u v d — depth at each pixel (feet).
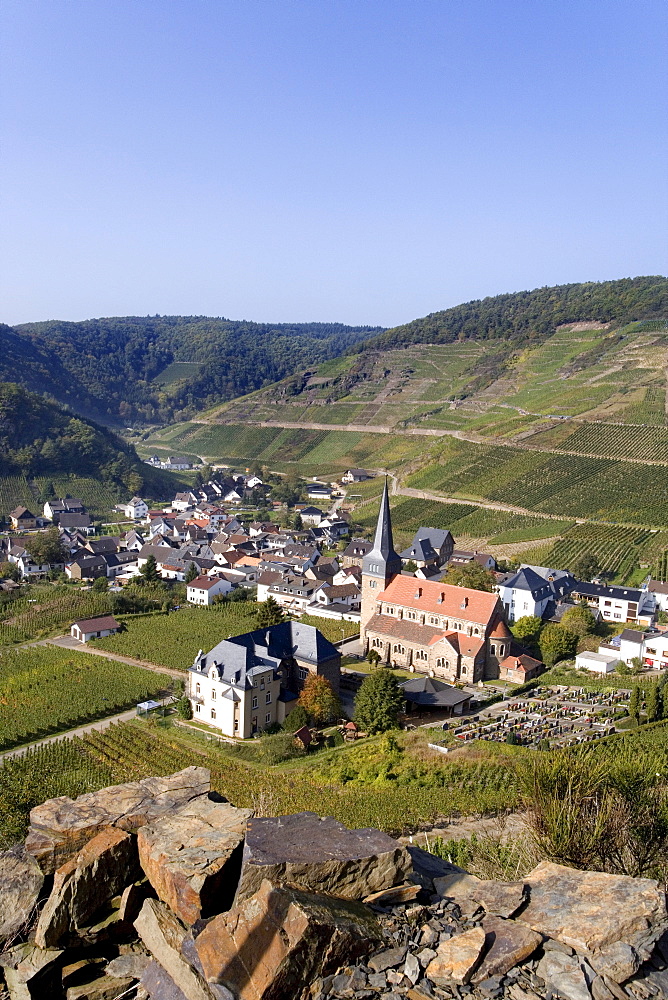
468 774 219.82
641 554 529.04
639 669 351.46
